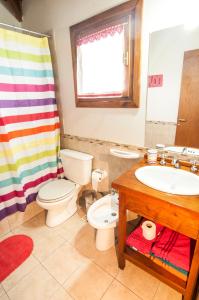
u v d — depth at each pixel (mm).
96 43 1578
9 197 1781
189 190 1103
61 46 1854
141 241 1302
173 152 1455
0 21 1989
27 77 1739
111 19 1436
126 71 1486
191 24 1164
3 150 1647
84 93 1815
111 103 1651
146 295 1276
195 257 990
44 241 1760
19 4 2084
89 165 1968
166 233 1350
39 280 1401
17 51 1621
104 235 1568
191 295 1115
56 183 2037
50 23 1866
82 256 1587
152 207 1059
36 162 1987
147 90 1438
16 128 1728
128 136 1667
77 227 1933
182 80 1286
